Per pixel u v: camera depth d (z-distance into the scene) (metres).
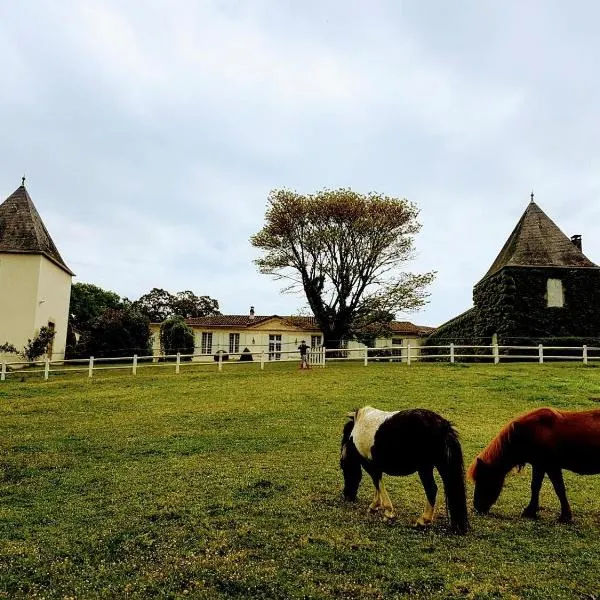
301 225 36.75
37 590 5.59
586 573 5.88
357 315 37.62
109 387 21.22
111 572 5.97
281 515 7.71
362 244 36.75
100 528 7.26
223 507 8.04
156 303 73.56
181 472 9.97
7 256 30.39
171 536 6.95
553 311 29.70
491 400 17.02
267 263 37.19
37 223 32.75
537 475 7.76
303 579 5.73
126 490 8.95
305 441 12.35
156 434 13.24
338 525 7.32
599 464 7.35
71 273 36.06
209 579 5.78
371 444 7.59
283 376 23.20
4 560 6.29
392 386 19.83
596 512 8.02
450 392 18.39
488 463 7.91
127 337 38.81
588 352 29.17
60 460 11.00
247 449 11.72
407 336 50.19
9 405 17.58
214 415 15.42
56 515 7.82
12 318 29.94
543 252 30.91
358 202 35.69
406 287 36.53
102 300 60.12
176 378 23.28
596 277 30.08
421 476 7.20
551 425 7.56
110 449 11.88
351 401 17.16
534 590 5.48
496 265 33.53
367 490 9.04
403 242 37.28
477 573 5.86
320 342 46.50
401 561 6.15
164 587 5.63
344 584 5.60
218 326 45.91
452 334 38.38
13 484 9.47
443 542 6.69
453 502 6.93
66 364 34.56
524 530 7.19
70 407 17.09
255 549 6.53
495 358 25.89
